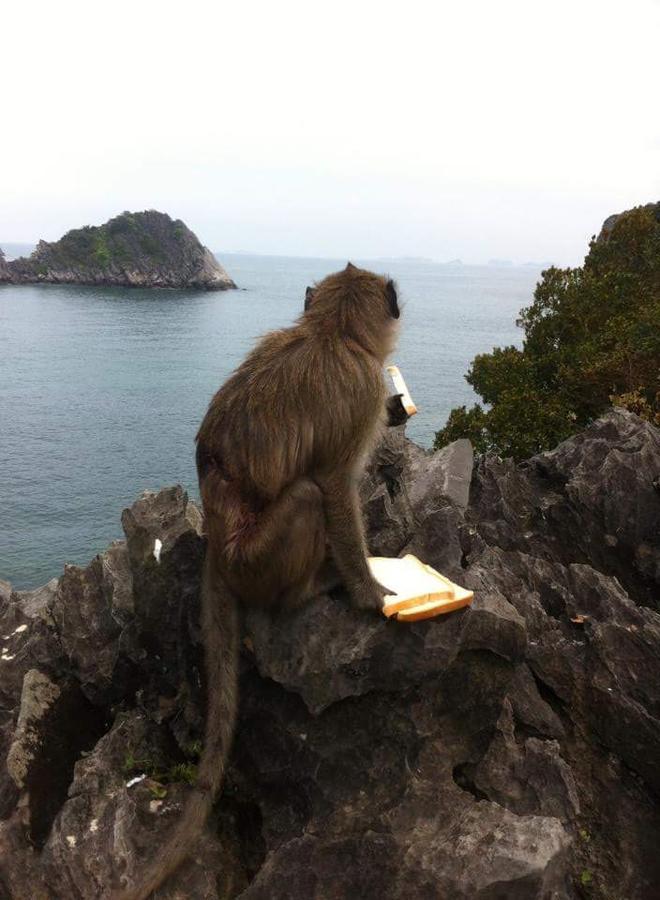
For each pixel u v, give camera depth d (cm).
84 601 123
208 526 88
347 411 82
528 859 77
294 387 82
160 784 95
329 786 89
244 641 96
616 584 135
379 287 91
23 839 94
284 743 92
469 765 97
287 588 88
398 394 116
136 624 111
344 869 81
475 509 187
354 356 84
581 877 98
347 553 86
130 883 83
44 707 112
